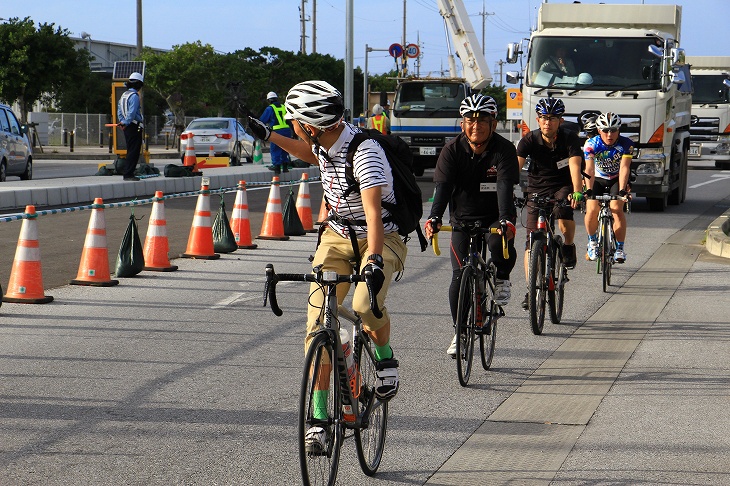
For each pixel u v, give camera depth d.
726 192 32.50
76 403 7.80
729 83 41.44
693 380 8.92
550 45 23.98
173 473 6.23
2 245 16.66
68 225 19.89
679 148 25.58
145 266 14.87
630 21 25.12
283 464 6.44
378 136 6.30
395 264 6.39
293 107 5.95
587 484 6.16
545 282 10.95
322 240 6.45
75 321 11.03
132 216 14.37
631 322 11.70
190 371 8.88
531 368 9.38
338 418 5.69
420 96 35.84
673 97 24.16
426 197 28.31
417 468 6.45
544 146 11.27
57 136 73.31
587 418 7.66
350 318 6.07
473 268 8.78
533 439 7.10
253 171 34.97
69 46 57.78
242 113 6.69
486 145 8.93
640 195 24.81
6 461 6.41
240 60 73.69
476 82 39.75
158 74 70.50
